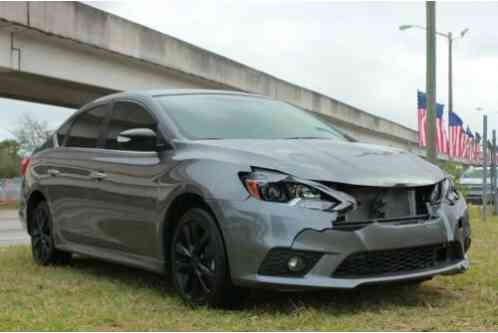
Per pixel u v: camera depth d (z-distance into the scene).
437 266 4.58
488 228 10.19
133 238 5.25
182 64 25.19
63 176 6.24
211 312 4.44
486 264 6.29
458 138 24.05
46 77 20.45
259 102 5.97
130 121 5.61
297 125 5.65
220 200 4.35
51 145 6.75
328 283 4.14
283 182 4.25
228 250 4.30
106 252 5.64
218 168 4.50
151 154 5.15
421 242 4.40
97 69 22.20
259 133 5.26
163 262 4.93
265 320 4.20
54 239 6.45
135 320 4.30
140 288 5.37
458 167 14.62
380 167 4.54
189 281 4.69
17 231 13.66
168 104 5.43
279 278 4.16
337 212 4.18
